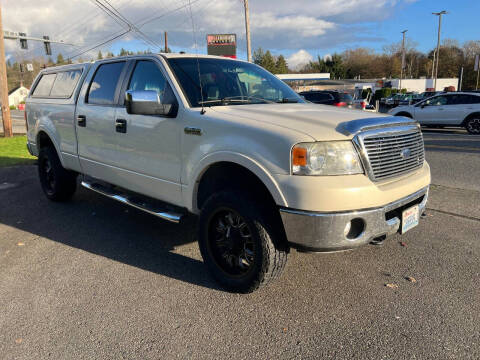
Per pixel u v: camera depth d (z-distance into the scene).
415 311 2.90
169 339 2.62
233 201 2.97
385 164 2.90
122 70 4.30
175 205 3.68
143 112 3.39
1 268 3.68
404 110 16.50
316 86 60.25
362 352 2.47
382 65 110.88
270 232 2.87
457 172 7.70
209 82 3.77
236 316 2.87
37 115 5.82
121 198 4.23
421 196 3.24
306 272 3.53
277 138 2.74
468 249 3.99
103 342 2.59
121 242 4.30
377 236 2.83
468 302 3.01
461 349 2.47
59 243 4.28
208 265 3.32
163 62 3.78
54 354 2.48
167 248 4.14
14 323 2.80
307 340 2.59
